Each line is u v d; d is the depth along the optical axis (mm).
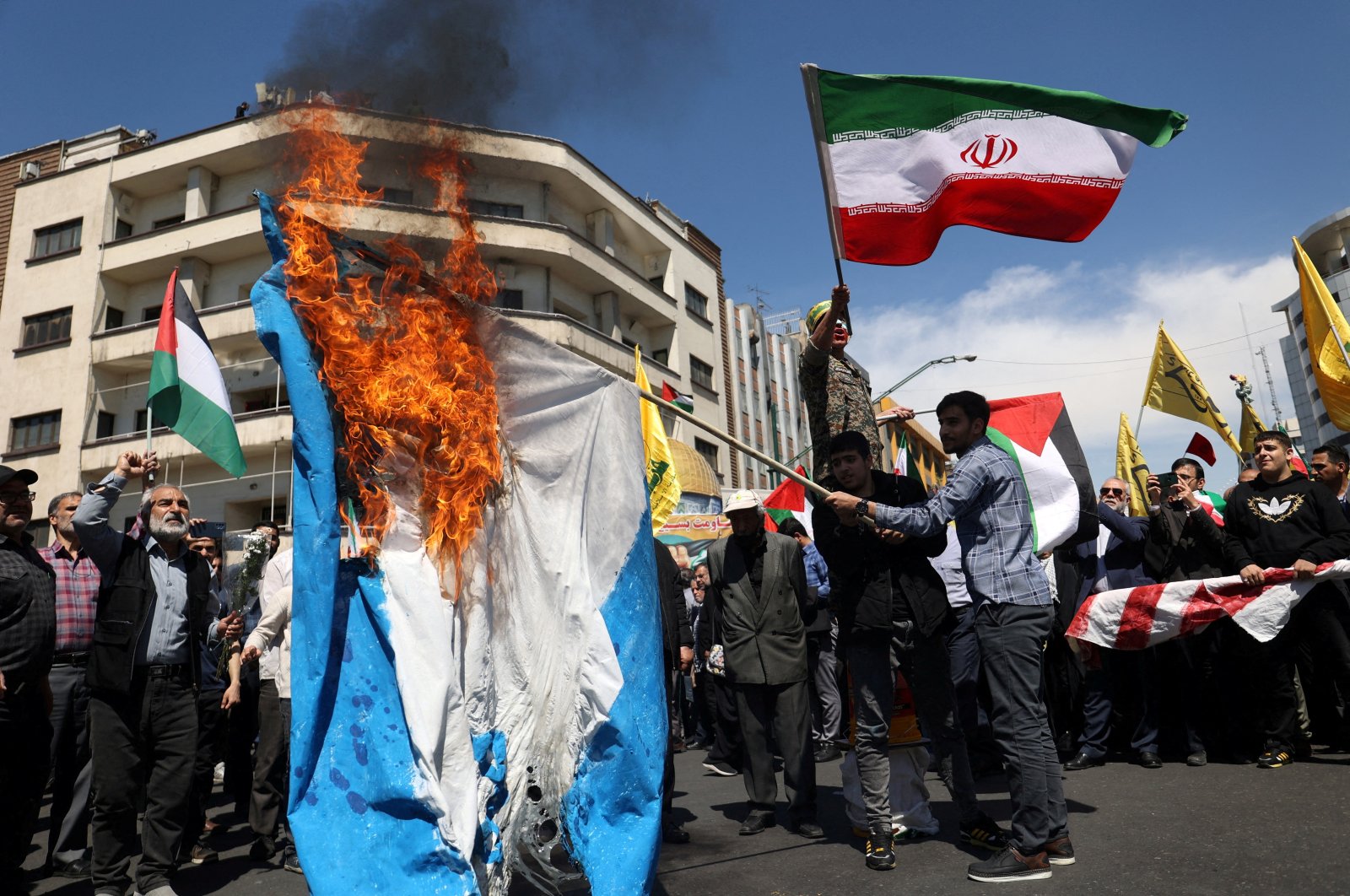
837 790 6414
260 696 5516
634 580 3598
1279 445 6172
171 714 4504
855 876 3973
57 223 26656
